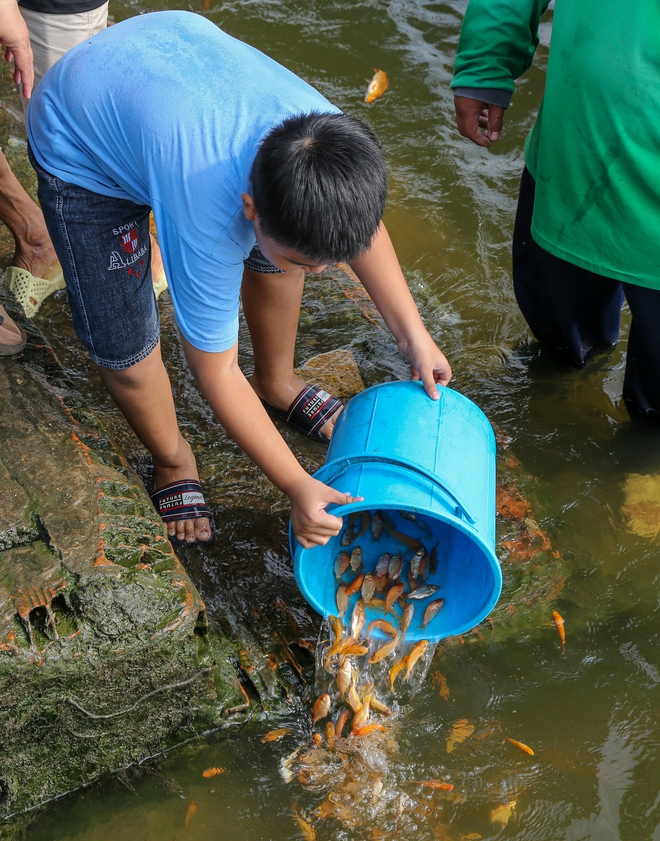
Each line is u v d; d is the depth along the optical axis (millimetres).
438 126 4383
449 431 2297
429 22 5035
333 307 3418
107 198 1987
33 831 2031
